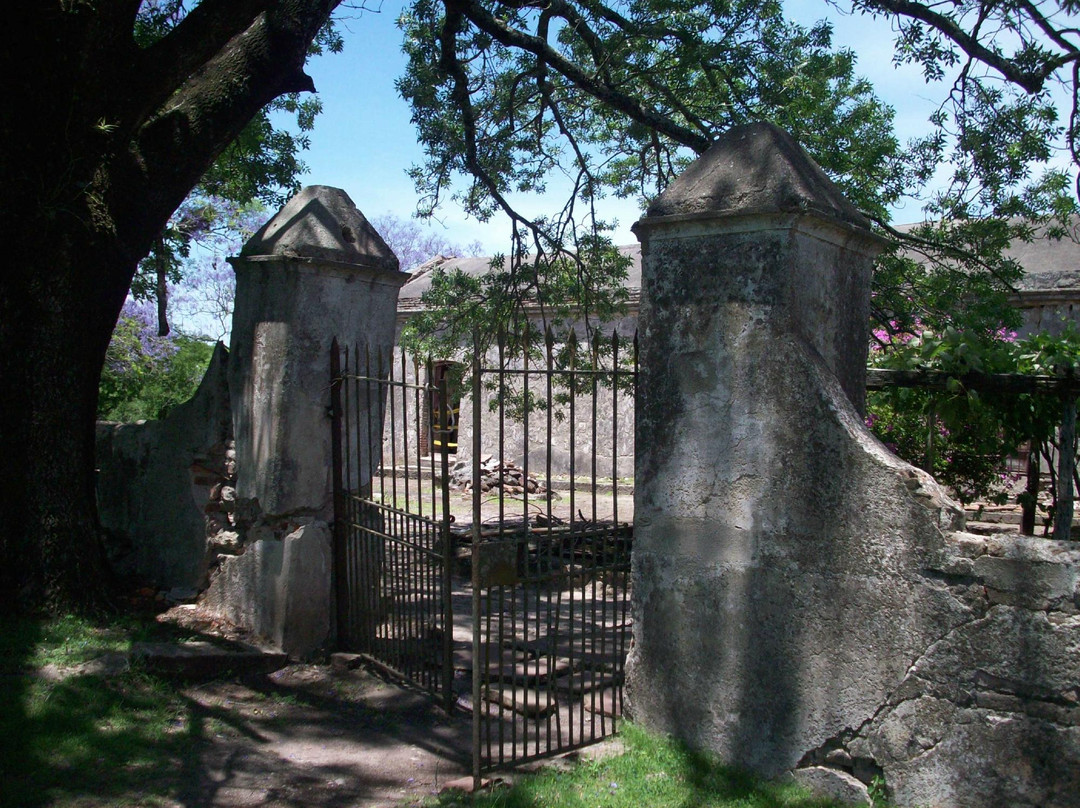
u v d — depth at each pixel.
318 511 6.27
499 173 10.03
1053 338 4.99
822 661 3.59
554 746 4.52
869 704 3.45
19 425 5.81
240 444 6.36
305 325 6.09
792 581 3.68
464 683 5.66
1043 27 7.18
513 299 9.83
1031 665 3.08
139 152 6.17
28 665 5.04
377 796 4.14
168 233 10.79
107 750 4.37
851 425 3.56
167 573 6.88
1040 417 4.97
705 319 3.97
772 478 3.75
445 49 8.62
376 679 5.79
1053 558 3.05
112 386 16.53
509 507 13.73
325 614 6.23
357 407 5.94
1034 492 5.16
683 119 9.30
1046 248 12.84
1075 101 7.33
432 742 4.80
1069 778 3.00
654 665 4.17
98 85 5.78
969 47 7.33
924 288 7.90
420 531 5.39
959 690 3.23
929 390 5.01
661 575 4.14
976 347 4.77
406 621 5.62
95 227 5.88
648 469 4.19
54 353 5.89
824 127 7.89
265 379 6.14
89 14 5.61
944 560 3.27
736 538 3.86
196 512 6.68
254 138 9.34
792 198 3.66
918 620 3.34
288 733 4.90
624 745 4.20
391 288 6.76
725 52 8.35
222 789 4.17
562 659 5.92
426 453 16.58
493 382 8.90
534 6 8.52
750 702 3.81
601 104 10.04
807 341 3.80
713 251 3.93
